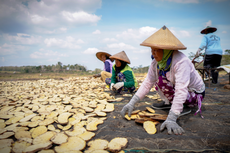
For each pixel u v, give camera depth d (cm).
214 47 385
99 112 197
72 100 266
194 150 114
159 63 161
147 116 172
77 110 208
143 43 149
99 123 165
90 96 296
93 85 452
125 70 297
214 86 386
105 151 114
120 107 225
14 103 245
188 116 180
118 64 294
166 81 170
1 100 269
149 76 182
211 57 388
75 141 127
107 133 146
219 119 167
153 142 127
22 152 112
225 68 351
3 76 771
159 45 137
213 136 132
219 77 587
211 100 249
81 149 118
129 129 153
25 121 173
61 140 129
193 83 173
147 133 143
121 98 271
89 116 187
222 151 112
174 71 153
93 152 112
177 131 137
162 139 131
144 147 120
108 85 340
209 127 148
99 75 400
